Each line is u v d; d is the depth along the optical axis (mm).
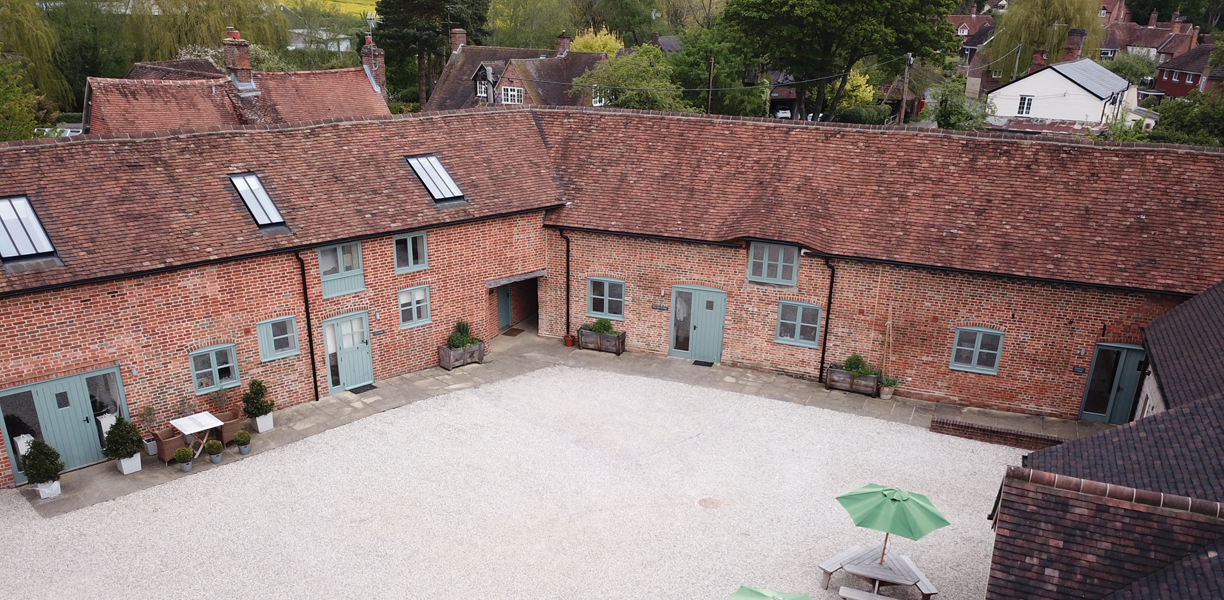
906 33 43250
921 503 12578
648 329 23500
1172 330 16594
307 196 19484
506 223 22547
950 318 20016
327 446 17938
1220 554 9234
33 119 33062
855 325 21031
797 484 16734
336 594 13164
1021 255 18969
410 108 62594
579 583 13531
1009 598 9648
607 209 22859
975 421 19703
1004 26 65938
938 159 21062
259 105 34250
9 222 15617
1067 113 54250
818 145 22234
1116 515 9914
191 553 14102
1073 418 19781
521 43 78562
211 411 18359
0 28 52656
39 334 15555
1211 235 18281
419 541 14602
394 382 21359
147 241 16750
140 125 30047
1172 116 41500
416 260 21156
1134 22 98938
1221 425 11742
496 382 21516
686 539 14797
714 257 21922
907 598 13359
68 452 16578
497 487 16422
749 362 22688
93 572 13523
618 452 17938
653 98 42312
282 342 19266
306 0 81000
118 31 61969
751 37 45438
